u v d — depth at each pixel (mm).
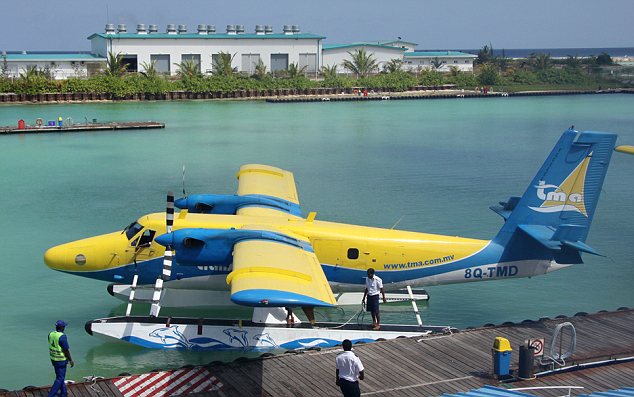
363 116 101562
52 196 45594
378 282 23156
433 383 19078
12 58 118750
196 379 19203
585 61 174000
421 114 105812
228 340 23000
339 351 21109
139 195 45906
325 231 24609
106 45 122062
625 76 161875
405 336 22578
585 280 30453
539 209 24594
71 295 28109
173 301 26406
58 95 109625
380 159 62156
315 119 96000
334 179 52125
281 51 133250
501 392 17312
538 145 72375
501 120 97688
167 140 72438
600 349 21172
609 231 38438
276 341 22938
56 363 17797
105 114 96500
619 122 94250
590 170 23859
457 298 28219
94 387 18688
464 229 37812
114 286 26688
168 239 22969
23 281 29594
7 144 69000
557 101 133375
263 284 18609
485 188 49250
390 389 18719
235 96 122688
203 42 127312
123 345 23375
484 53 179375
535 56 177125
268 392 18547
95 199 44719
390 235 24938
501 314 26453
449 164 59750
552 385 19016
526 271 25125
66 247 24734
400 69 148875
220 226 23906
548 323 23359
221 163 58406
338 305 27078
